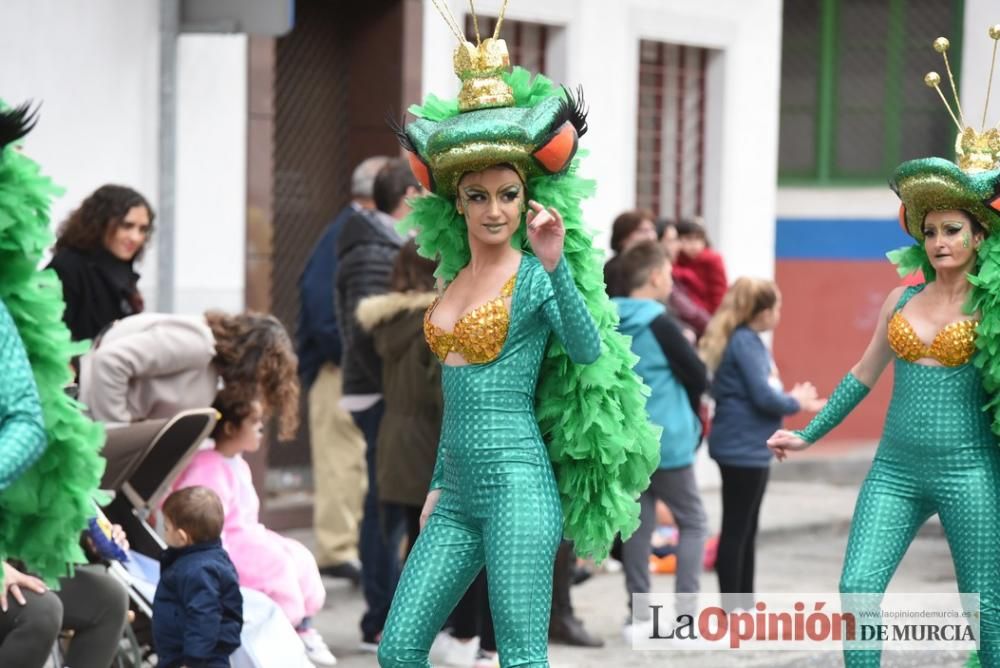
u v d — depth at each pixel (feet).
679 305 41.16
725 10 50.31
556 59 45.57
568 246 19.29
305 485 41.14
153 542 24.41
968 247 22.97
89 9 33.68
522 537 18.75
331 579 35.99
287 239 40.57
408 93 40.70
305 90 40.47
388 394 28.55
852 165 62.64
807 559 41.24
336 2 40.98
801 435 24.93
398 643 19.01
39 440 17.76
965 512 23.12
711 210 50.88
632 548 31.50
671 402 30.89
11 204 18.65
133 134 34.73
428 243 20.12
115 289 27.12
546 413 19.44
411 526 28.68
